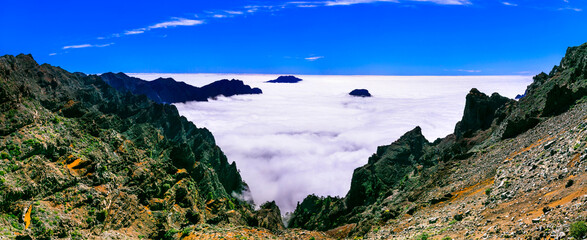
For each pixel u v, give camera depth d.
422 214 62.00
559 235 27.38
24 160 69.19
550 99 76.62
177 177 90.62
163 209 77.75
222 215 84.38
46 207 60.38
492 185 53.84
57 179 67.19
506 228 34.72
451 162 85.19
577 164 38.00
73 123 93.94
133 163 88.94
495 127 98.81
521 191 42.75
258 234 66.25
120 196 73.94
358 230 75.88
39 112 86.56
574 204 30.20
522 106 93.38
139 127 127.44
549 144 51.44
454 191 66.62
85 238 59.16
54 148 77.62
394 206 82.31
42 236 54.53
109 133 98.62
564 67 98.50
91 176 74.06
